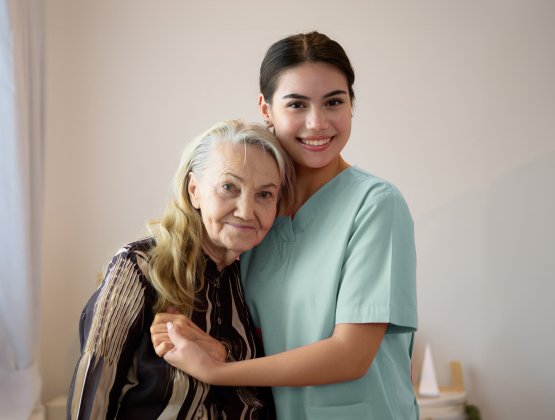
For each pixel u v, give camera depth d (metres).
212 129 1.01
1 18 2.34
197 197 1.01
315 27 3.31
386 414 1.03
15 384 2.35
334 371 0.94
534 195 3.23
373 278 0.98
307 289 1.05
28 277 2.38
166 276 0.97
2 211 2.33
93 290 3.08
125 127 3.18
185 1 3.25
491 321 3.21
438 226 3.27
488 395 3.19
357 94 3.32
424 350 3.22
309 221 1.13
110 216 3.13
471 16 3.31
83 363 0.89
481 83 3.29
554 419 3.13
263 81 1.13
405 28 3.32
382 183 1.06
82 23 3.17
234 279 1.13
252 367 0.92
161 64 3.22
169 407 0.92
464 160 3.28
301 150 1.08
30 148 2.57
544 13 3.27
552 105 3.25
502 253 3.23
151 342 0.95
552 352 3.16
